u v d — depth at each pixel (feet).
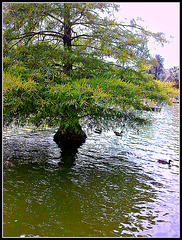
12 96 22.47
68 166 29.48
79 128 38.86
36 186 23.49
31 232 16.28
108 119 30.76
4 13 29.30
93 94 21.86
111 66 34.47
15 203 20.01
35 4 29.81
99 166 30.12
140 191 23.79
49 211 19.24
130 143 41.98
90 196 22.29
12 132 43.91
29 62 28.78
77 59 31.91
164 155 35.88
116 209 20.24
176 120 72.49
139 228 17.58
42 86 25.13
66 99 22.70
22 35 33.09
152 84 32.55
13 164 28.60
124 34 34.83
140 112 31.22
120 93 25.25
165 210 20.40
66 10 31.40
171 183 25.95
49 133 45.16
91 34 35.58
